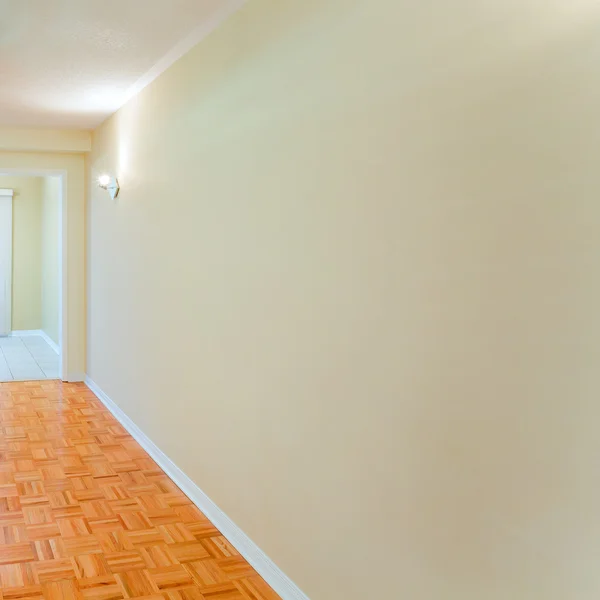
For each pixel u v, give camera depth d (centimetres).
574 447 154
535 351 163
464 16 183
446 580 192
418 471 203
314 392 257
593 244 148
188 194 384
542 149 160
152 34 352
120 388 546
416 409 203
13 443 482
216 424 350
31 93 486
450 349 190
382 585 220
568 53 153
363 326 227
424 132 198
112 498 382
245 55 309
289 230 273
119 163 538
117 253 549
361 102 226
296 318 269
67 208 673
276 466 288
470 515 184
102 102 517
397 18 208
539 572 163
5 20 332
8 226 1008
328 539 250
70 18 329
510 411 171
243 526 318
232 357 329
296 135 266
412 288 204
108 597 273
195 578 292
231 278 328
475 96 179
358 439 231
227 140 329
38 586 280
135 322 500
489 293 176
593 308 149
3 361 801
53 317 930
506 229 171
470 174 181
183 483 397
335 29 240
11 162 648
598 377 148
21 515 354
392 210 212
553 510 159
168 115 416
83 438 498
